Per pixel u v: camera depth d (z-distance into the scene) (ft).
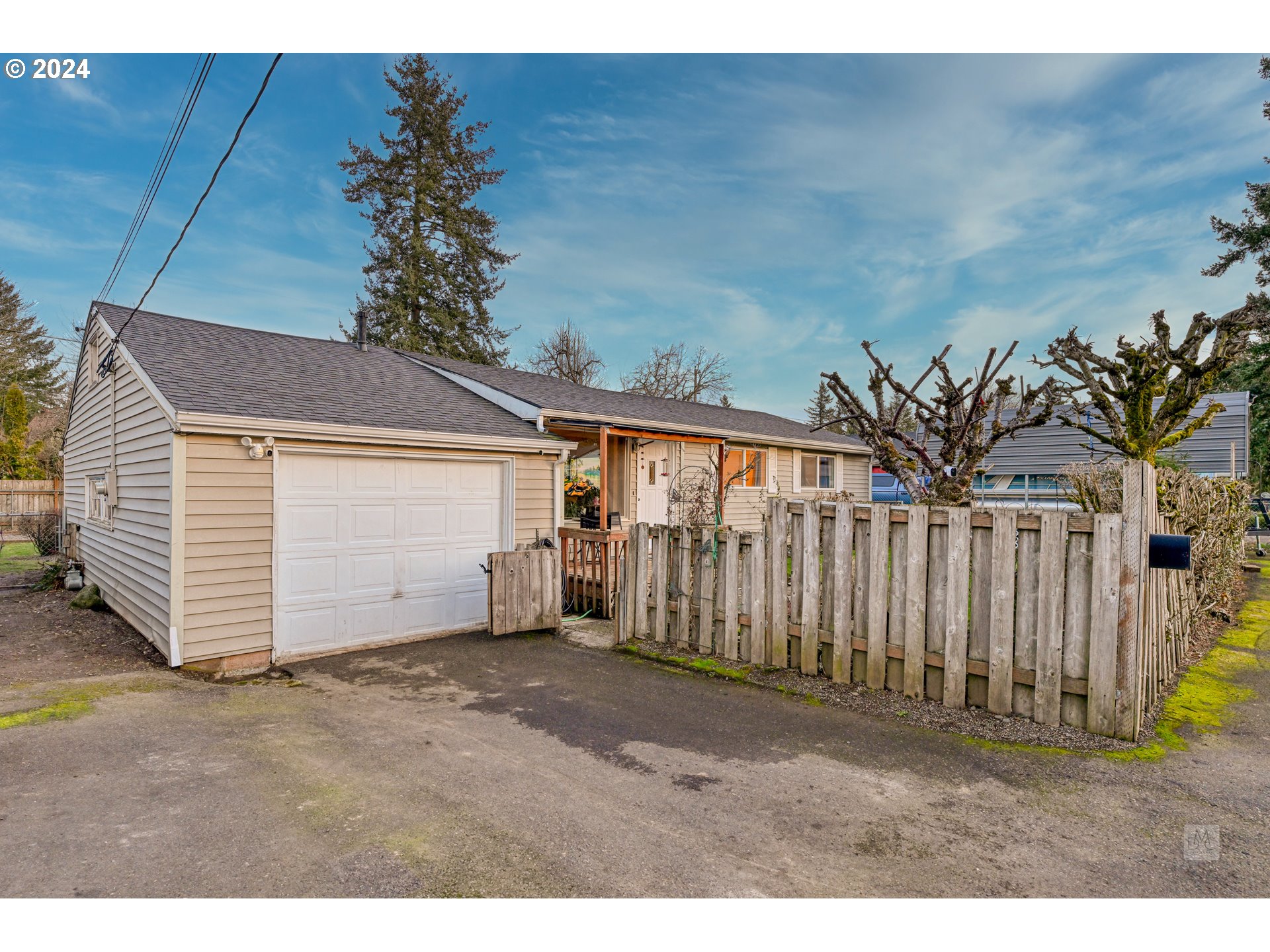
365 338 37.81
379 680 18.34
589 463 41.70
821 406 150.82
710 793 10.93
